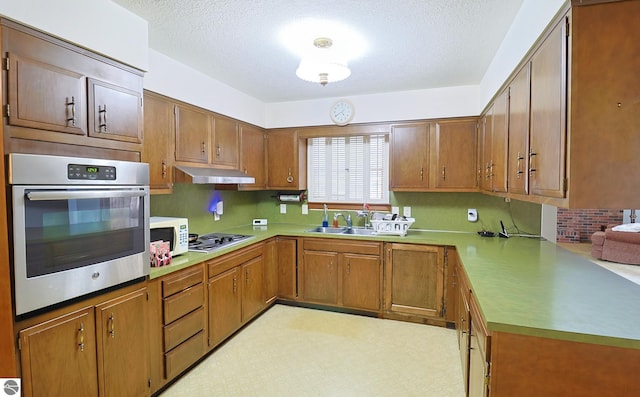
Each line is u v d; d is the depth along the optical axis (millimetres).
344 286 3402
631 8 1177
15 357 1334
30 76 1386
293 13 1878
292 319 3291
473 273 1928
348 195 4004
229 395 2119
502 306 1422
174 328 2172
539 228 3268
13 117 1327
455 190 3299
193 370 2393
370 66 2719
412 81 3111
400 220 3357
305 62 2367
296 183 3879
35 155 1375
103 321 1686
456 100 3271
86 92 1620
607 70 1200
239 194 3941
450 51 2416
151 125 2359
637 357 1151
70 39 1529
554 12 1353
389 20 1961
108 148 1743
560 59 1310
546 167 1466
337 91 3451
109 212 1699
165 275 2100
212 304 2561
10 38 1319
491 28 2064
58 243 1468
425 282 3117
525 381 1262
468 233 3459
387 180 3838
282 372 2373
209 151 2963
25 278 1345
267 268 3453
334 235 3400
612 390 1180
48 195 1398
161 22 1975
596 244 6008
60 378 1495
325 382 2252
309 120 3787
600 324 1245
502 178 2303
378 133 3562
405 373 2354
